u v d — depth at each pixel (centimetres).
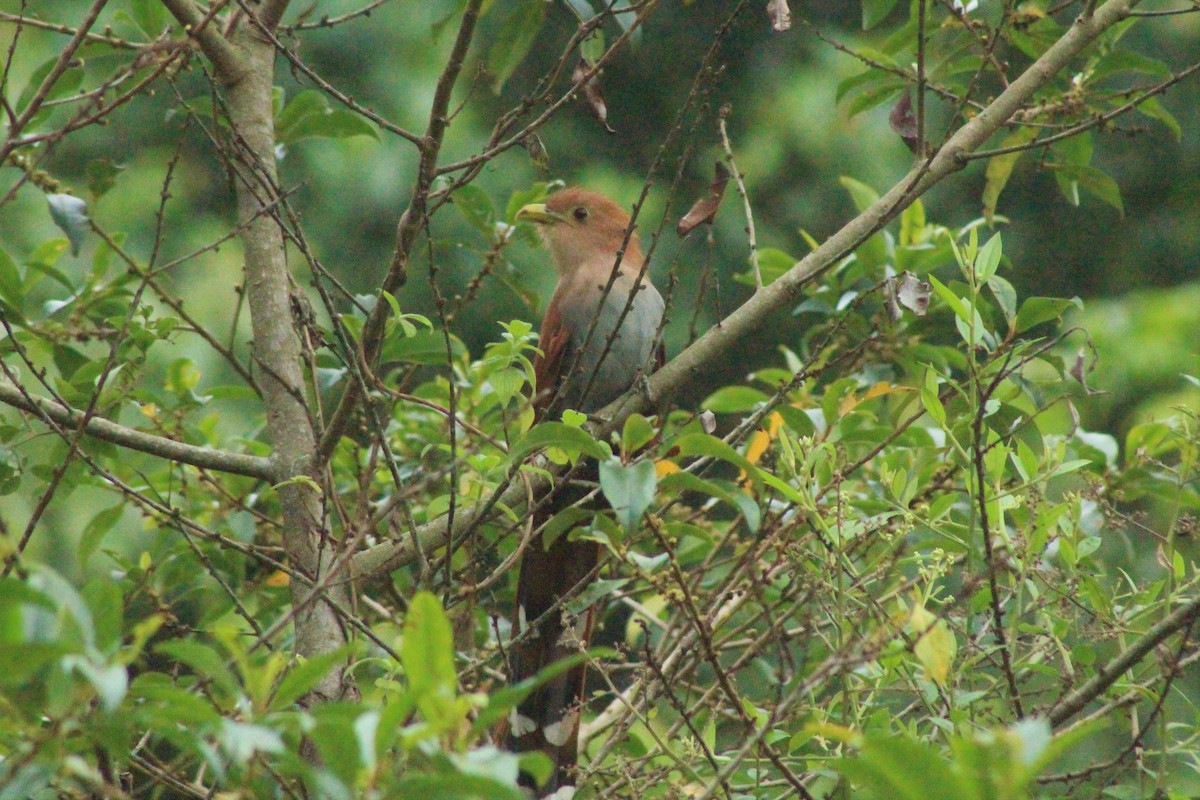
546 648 764
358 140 1808
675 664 660
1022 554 622
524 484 697
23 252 1614
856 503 726
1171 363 1675
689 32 2009
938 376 663
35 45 1595
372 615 852
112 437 743
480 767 354
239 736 359
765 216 1934
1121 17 777
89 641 350
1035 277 2025
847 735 354
